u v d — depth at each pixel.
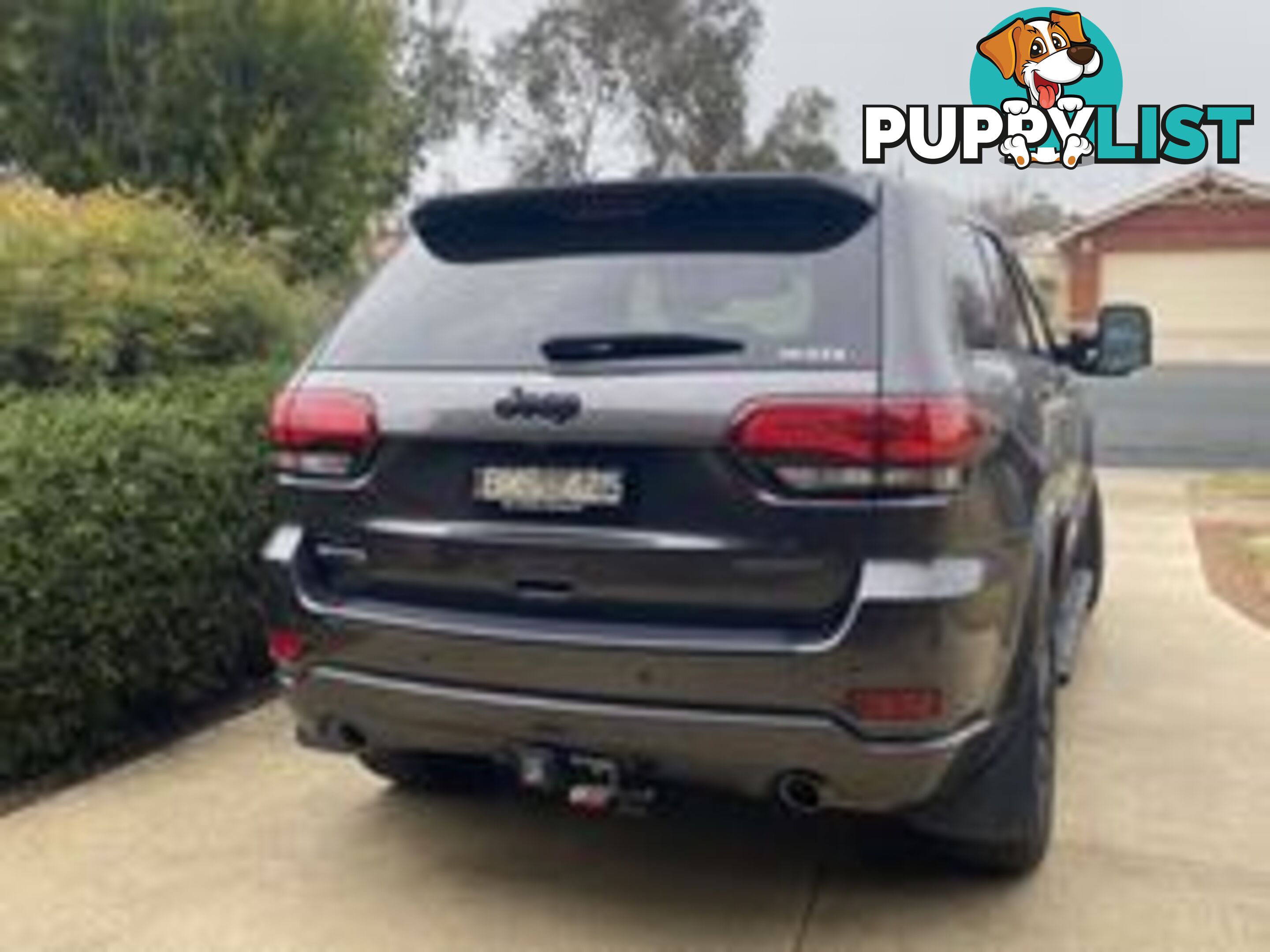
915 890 4.29
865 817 4.78
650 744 3.61
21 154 10.02
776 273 3.80
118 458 5.21
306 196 10.38
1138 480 16.42
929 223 3.96
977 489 3.64
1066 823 4.83
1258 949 3.94
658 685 3.55
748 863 4.47
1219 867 4.48
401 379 3.93
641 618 3.61
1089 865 4.47
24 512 4.82
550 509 3.69
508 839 4.66
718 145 37.62
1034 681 4.14
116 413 5.39
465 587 3.79
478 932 4.02
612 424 3.59
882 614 3.40
